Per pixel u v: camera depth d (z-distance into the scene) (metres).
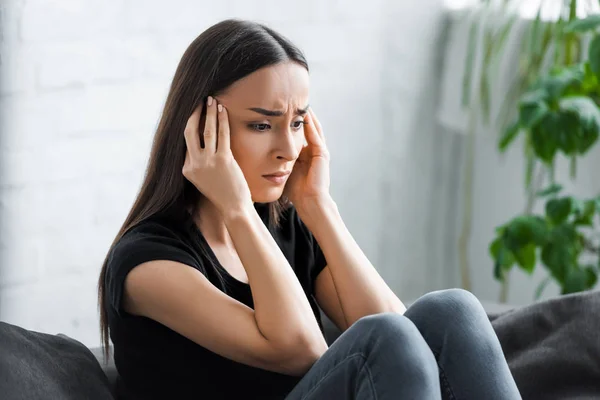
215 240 2.09
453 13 3.86
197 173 1.95
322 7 3.48
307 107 2.02
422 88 3.88
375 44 3.69
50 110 2.81
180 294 1.86
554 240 3.02
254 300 1.89
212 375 1.96
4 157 2.73
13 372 1.78
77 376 1.93
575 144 2.98
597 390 2.18
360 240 3.81
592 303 2.27
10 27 2.69
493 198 3.95
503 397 1.78
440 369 1.80
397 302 2.15
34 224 2.83
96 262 3.01
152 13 3.01
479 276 4.08
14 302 2.81
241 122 1.96
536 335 2.27
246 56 1.94
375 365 1.70
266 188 2.02
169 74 3.10
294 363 1.89
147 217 1.99
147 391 1.99
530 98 3.03
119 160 3.01
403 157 3.88
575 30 2.94
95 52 2.89
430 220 4.04
